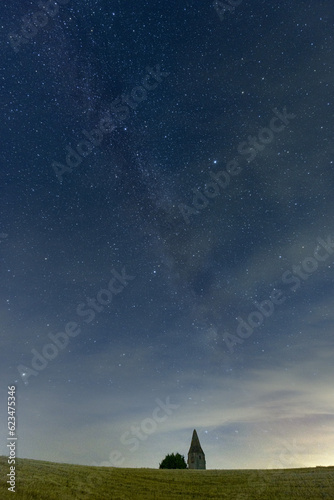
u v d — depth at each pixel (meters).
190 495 24.09
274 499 22.75
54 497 20.92
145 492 24.39
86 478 27.03
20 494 20.78
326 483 25.83
